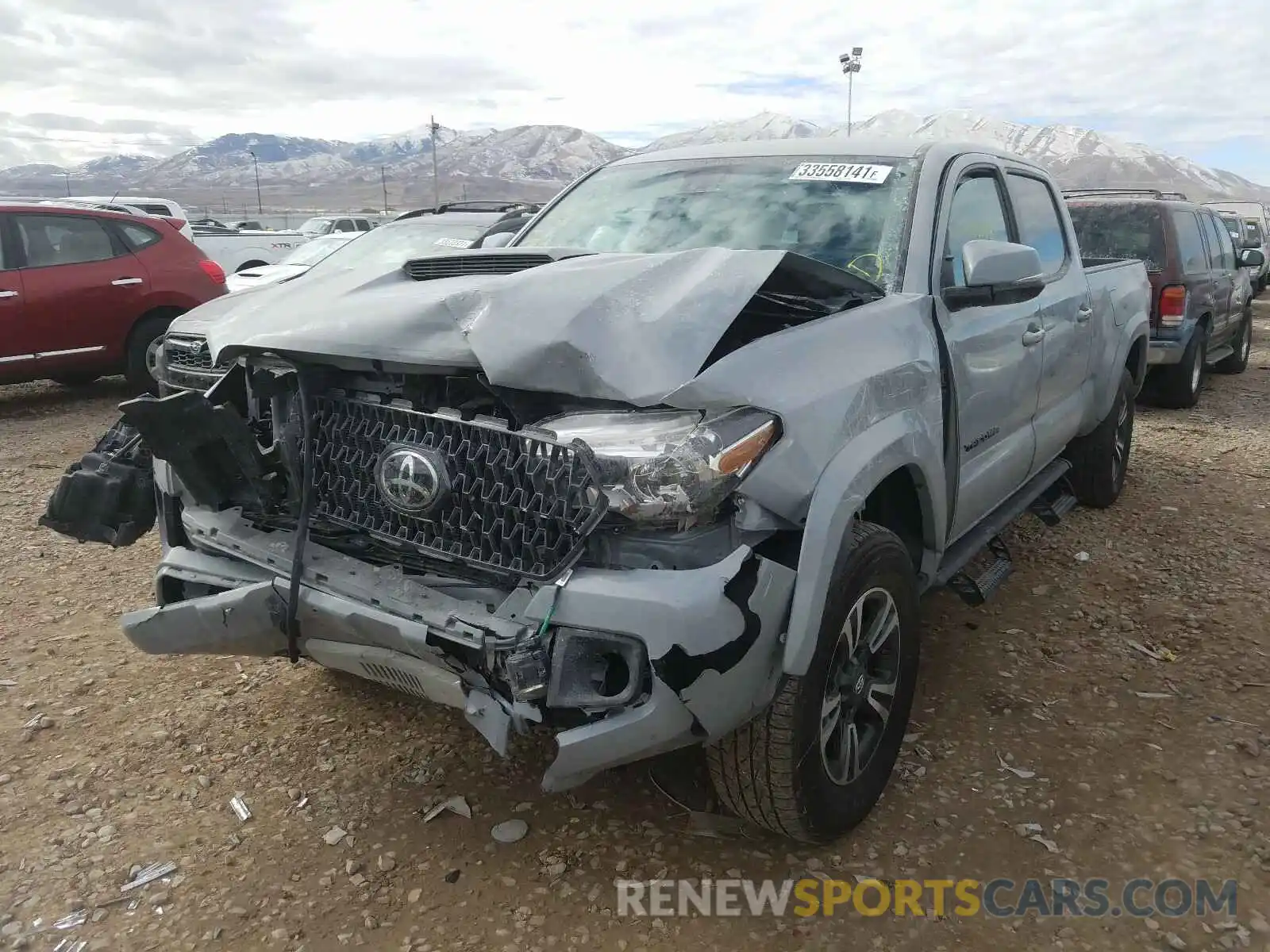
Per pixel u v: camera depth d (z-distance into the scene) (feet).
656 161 13.20
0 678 11.81
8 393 32.14
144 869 8.48
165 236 30.30
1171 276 28.45
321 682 11.77
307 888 8.27
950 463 10.42
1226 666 12.27
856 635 8.57
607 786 9.70
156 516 10.55
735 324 8.98
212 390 8.92
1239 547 16.70
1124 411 18.65
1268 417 29.27
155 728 10.73
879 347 8.95
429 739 10.56
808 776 8.02
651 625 6.77
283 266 34.45
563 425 7.21
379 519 8.14
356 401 8.13
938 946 7.66
